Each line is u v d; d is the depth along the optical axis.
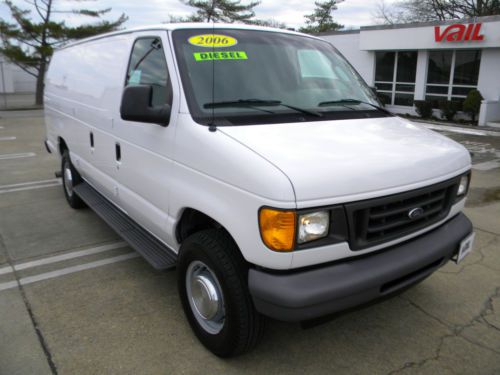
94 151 4.68
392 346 3.17
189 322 3.22
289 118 3.08
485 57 15.90
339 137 2.86
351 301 2.49
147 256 3.48
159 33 3.48
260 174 2.36
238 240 2.52
